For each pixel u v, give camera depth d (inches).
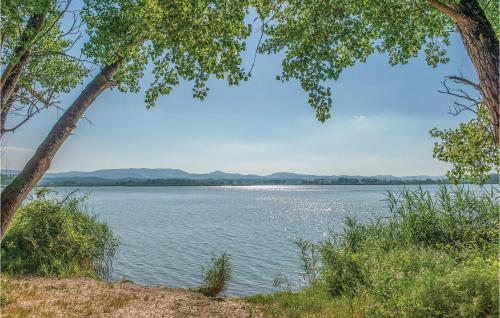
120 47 435.8
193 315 386.3
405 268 369.7
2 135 445.4
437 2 289.3
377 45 423.2
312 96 322.7
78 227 658.2
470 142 452.1
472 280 289.7
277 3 360.8
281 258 1057.5
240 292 703.7
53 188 681.0
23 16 405.7
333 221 2174.0
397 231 517.0
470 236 470.3
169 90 349.4
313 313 380.8
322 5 339.9
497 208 486.3
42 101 507.2
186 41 324.5
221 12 323.9
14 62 398.9
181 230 1763.0
